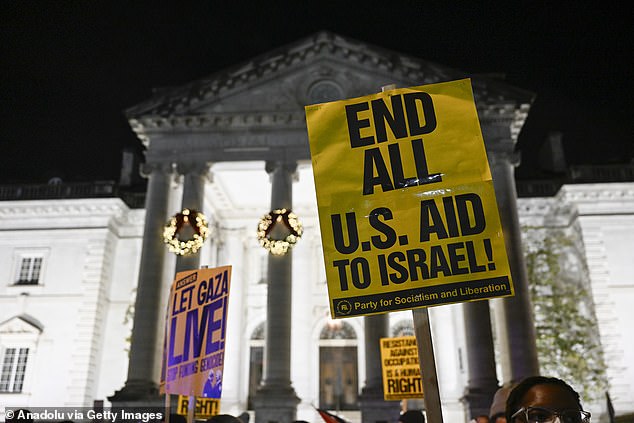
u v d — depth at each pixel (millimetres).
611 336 30812
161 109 29547
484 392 24312
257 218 36125
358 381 33531
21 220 35094
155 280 27047
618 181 33156
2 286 33969
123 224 35969
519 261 26375
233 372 33469
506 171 27859
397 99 5965
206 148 29016
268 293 26609
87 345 32469
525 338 25156
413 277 5402
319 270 35688
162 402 24219
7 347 32844
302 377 33469
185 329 9617
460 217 5500
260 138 28953
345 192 5773
